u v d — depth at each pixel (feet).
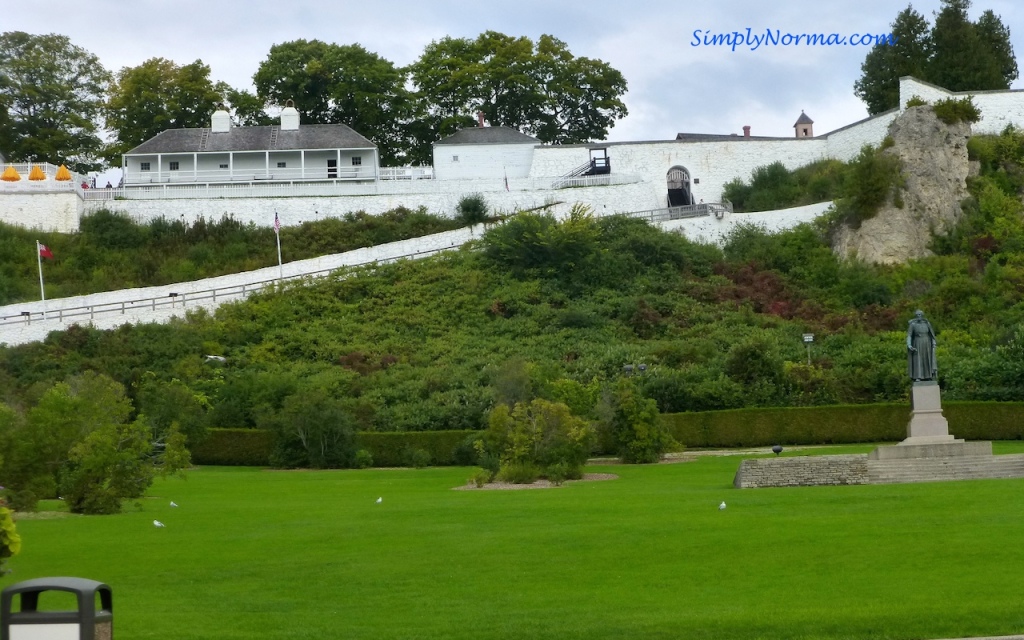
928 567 74.02
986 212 267.80
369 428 189.88
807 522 92.58
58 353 218.59
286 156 307.78
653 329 233.14
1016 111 294.87
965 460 130.21
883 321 235.61
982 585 68.90
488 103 363.15
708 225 274.16
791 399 198.18
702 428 190.19
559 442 143.54
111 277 256.32
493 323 236.22
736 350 205.77
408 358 221.46
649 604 67.67
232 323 232.53
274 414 186.09
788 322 236.43
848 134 301.02
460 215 285.43
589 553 82.38
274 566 80.64
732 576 73.92
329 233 276.41
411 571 78.13
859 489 117.80
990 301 236.22
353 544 88.89
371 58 353.31
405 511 109.19
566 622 64.03
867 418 188.55
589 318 236.02
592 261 255.91
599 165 305.73
